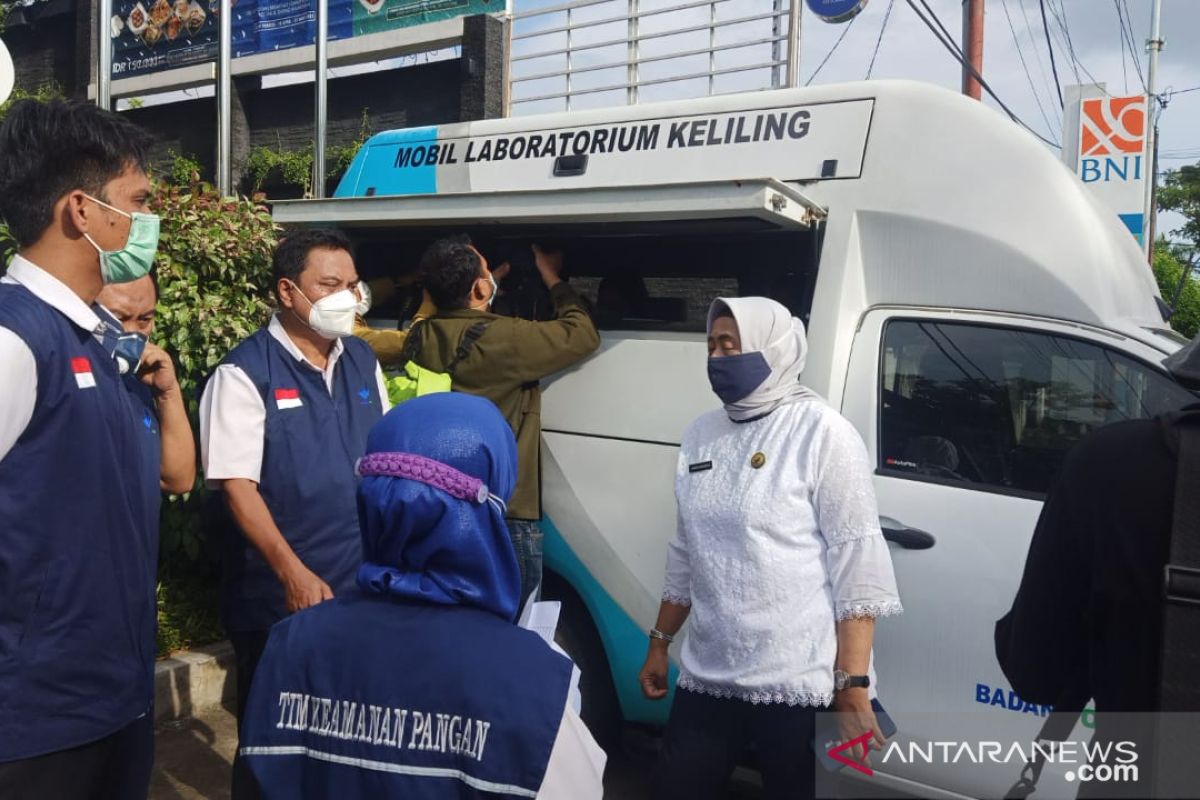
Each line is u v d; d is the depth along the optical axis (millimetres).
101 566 1826
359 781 1284
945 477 3039
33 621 1738
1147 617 1212
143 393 2164
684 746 2285
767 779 2199
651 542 3330
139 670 1950
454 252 3418
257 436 2535
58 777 1775
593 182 3729
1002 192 3080
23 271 1836
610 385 3469
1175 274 16984
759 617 2164
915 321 3184
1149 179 11008
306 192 10023
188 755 3701
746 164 3445
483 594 1349
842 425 2232
